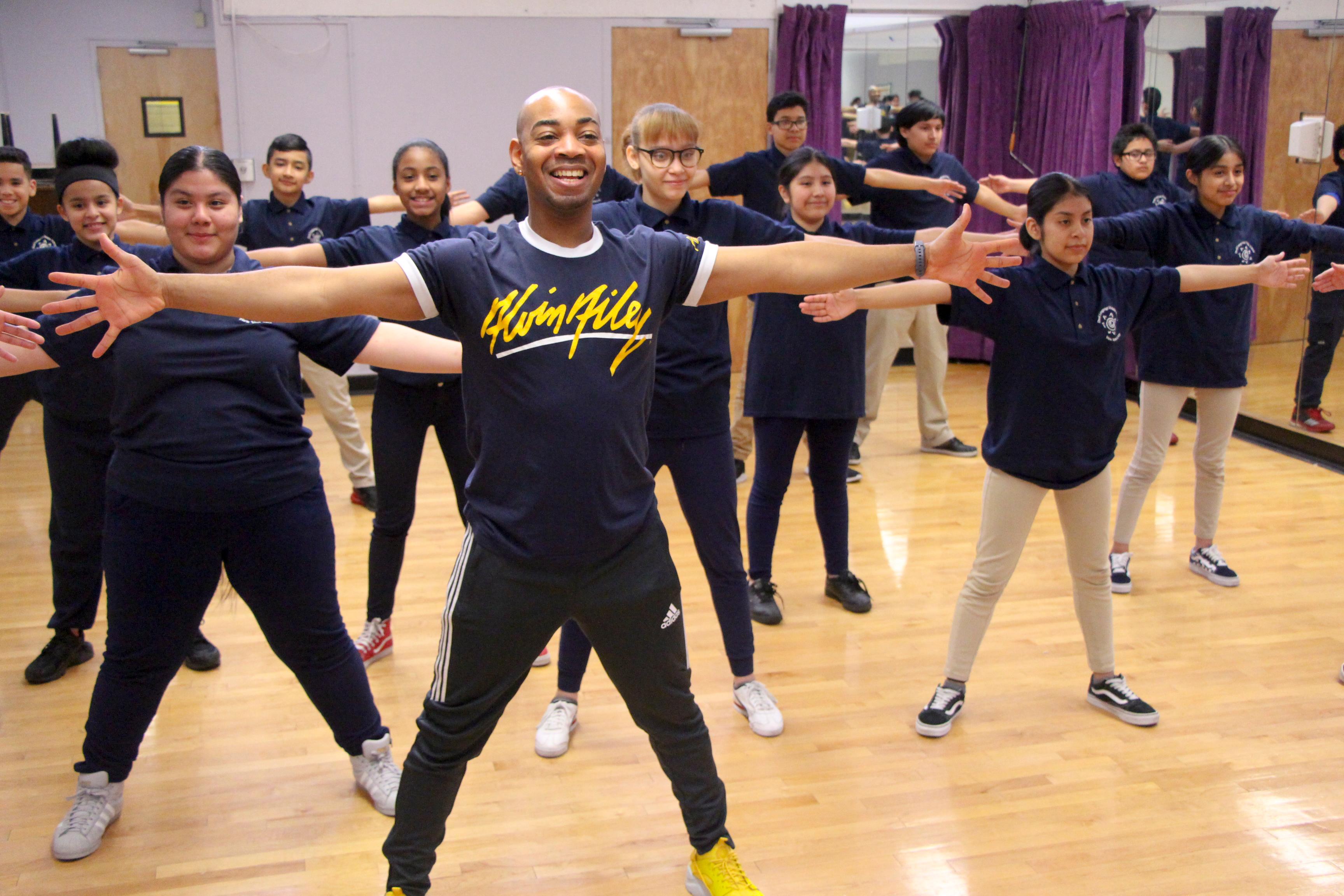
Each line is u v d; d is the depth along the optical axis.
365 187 6.76
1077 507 2.81
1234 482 5.11
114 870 2.31
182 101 8.02
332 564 2.39
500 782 2.66
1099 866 2.32
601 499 1.79
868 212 7.87
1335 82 5.26
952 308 2.66
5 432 3.56
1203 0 5.99
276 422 2.28
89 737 2.37
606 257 1.78
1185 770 2.70
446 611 1.85
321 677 2.45
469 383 1.79
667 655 1.96
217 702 3.06
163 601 2.26
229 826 2.47
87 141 2.91
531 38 6.74
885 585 3.93
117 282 1.56
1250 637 3.48
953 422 6.26
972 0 7.25
